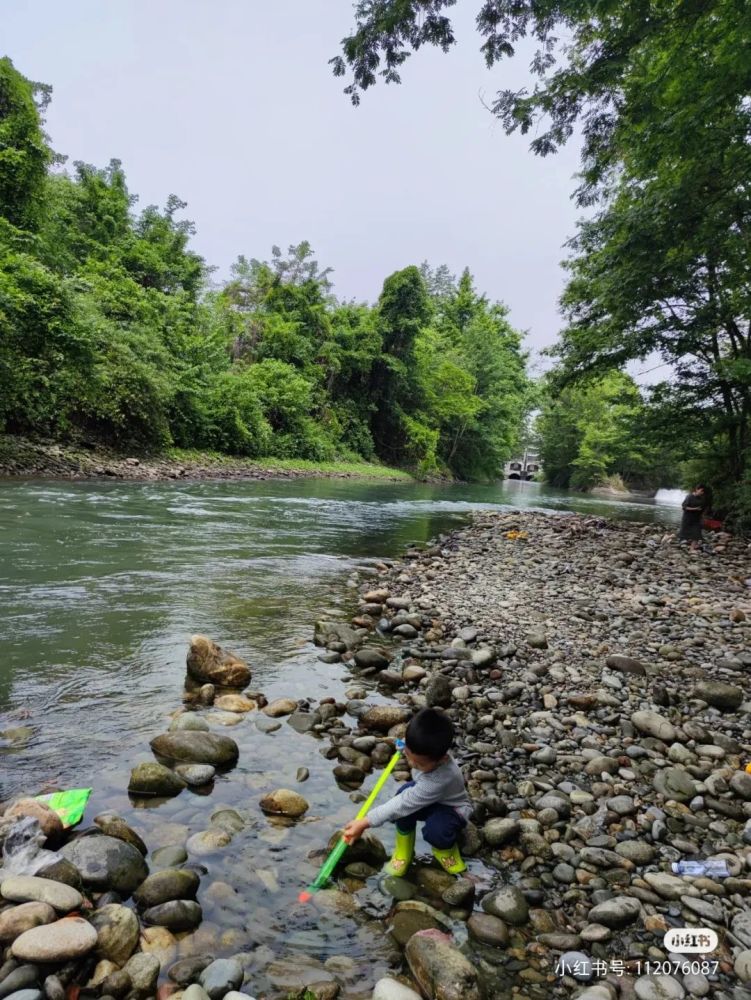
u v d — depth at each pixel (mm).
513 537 11656
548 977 1860
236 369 30438
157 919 1896
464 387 43094
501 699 4031
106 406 17312
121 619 4770
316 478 25281
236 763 2922
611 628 5805
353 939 1946
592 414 46781
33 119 17875
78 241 24875
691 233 11023
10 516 8734
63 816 2320
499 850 2506
